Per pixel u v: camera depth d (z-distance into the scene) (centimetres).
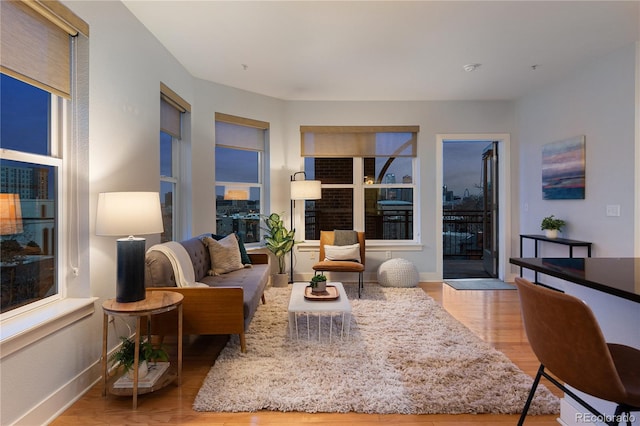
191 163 409
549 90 445
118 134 256
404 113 517
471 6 270
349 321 300
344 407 191
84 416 188
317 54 358
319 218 534
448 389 208
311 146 521
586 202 383
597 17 285
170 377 216
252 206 501
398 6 270
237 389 208
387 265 476
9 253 182
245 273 369
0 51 168
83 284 220
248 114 475
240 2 265
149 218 215
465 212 735
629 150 332
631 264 166
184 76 390
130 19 274
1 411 157
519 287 135
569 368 113
